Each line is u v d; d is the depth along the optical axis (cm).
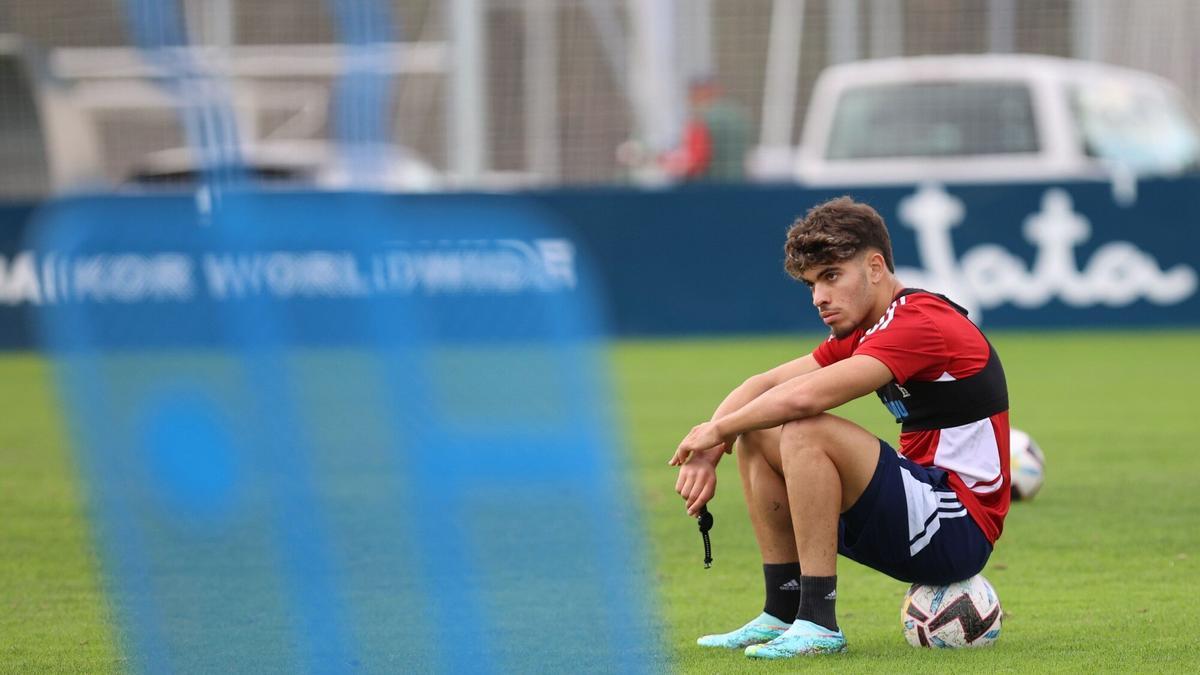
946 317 1323
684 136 5281
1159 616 1485
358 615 1566
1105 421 3069
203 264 4853
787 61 5288
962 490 1320
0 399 3638
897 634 1436
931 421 1336
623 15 5428
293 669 1345
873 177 4800
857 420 3195
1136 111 4894
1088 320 4819
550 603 1612
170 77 5788
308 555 1897
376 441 2908
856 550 1334
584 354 4384
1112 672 1252
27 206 4872
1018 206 4772
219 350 4397
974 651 1338
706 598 1633
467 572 1792
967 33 5178
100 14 5650
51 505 2291
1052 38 5128
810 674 1255
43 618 1565
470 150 5275
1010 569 1744
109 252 4872
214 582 1748
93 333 4750
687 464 1355
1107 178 4769
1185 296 4812
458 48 5259
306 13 6000
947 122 4778
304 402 3444
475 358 4219
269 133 7044
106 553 1931
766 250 4912
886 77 4797
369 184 5812
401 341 4544
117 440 2978
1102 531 1969
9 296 4862
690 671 1289
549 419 3194
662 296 4925
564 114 5472
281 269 4834
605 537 2011
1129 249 4800
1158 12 5103
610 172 5475
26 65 5394
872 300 1341
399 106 6075
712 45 5322
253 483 2475
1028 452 2158
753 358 4325
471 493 2364
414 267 4856
